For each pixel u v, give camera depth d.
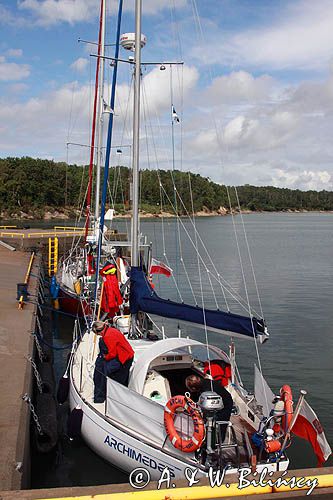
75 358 9.48
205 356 7.74
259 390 6.89
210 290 25.17
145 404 6.45
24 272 21.27
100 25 16.80
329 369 13.15
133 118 8.65
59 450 7.96
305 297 23.61
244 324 6.69
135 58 8.58
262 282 28.08
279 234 72.12
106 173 9.92
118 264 14.21
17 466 5.61
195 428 5.79
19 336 11.29
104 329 7.26
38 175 100.25
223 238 59.75
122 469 6.83
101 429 6.97
